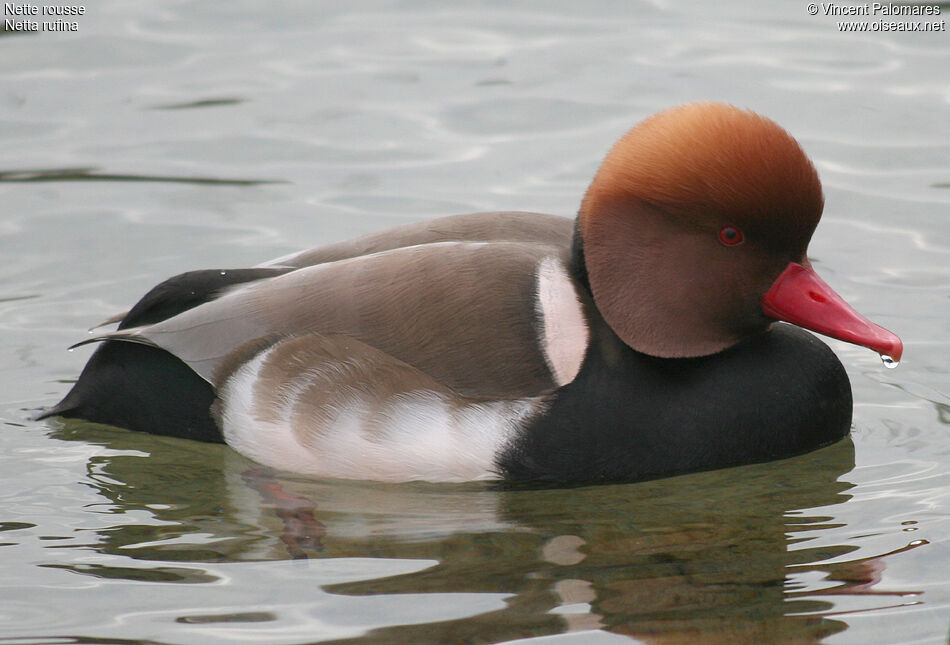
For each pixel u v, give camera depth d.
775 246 8.85
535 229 9.79
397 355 9.02
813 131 14.52
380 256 9.36
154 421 9.71
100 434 9.97
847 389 9.62
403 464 9.01
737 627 7.34
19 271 12.23
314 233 12.84
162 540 8.52
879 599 7.61
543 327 8.96
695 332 9.09
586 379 8.95
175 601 7.74
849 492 8.98
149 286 11.98
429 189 13.65
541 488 9.05
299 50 16.77
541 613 7.53
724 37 16.84
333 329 9.16
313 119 15.12
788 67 15.92
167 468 9.57
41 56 16.48
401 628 7.39
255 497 9.11
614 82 15.70
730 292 8.95
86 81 15.91
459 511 8.85
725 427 9.08
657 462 9.02
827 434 9.48
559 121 14.92
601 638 7.25
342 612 7.58
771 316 9.08
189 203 13.50
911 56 16.12
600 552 8.27
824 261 12.42
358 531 8.59
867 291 11.87
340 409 9.09
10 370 10.74
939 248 12.55
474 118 15.09
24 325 11.39
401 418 8.98
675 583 7.87
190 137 14.76
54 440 9.91
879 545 8.24
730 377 9.16
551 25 17.41
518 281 9.07
